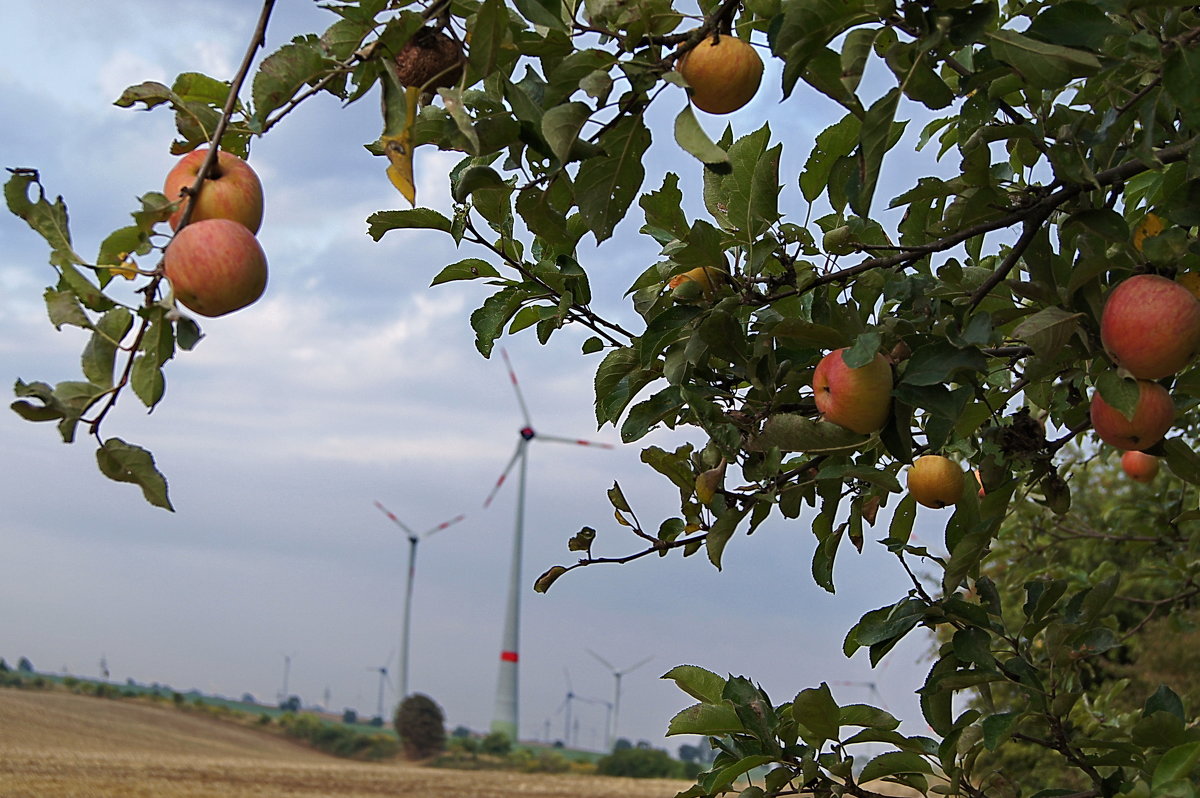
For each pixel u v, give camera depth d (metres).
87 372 1.98
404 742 74.44
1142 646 12.31
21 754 41.50
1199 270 2.77
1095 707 5.61
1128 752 3.19
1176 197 2.68
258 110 2.17
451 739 77.50
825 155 3.16
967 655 3.23
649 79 2.39
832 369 2.63
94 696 80.25
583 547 3.26
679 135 2.37
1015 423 3.04
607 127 2.47
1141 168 2.75
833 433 2.77
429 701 77.12
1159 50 2.47
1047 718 3.25
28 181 1.91
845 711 3.19
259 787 36.78
